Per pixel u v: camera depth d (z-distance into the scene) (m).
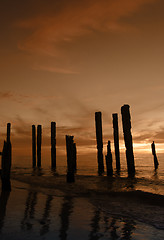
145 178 16.88
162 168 27.95
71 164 14.38
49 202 8.29
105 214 6.82
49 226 5.39
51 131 27.42
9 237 4.59
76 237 4.74
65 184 13.50
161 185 13.67
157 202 8.70
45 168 27.61
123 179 16.30
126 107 18.92
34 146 30.41
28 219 5.92
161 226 5.68
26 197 9.14
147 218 6.44
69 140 14.48
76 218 6.21
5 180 10.87
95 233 5.05
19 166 31.44
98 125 21.88
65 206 7.71
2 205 7.54
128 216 6.65
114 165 35.81
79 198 9.39
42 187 12.30
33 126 30.78
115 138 24.06
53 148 27.09
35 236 4.68
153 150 27.86
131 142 18.67
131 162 18.45
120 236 4.92
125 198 9.54
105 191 11.23
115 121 24.06
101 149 21.97
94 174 19.95
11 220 5.79
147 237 4.89
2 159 11.03
